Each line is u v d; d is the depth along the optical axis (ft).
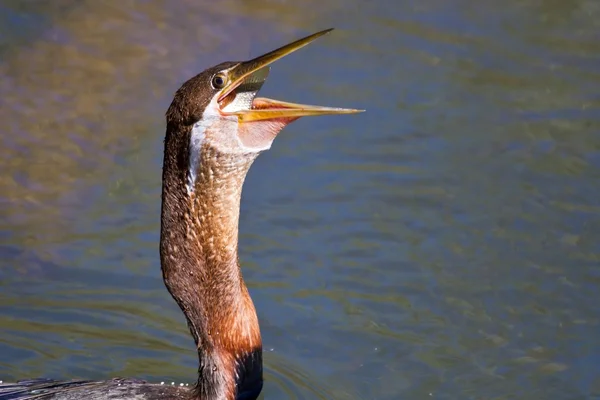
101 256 44.21
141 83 55.77
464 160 49.29
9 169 49.39
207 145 32.48
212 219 33.32
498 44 57.62
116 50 57.93
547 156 49.24
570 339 39.19
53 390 33.47
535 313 40.55
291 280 42.70
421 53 56.85
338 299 41.65
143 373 38.27
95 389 33.40
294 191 47.57
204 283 33.81
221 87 32.42
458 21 59.67
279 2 61.72
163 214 33.60
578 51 56.85
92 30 59.31
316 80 54.49
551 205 46.21
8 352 38.88
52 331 40.27
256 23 59.93
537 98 53.31
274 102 33.42
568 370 37.73
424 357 38.70
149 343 40.01
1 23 59.36
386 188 47.70
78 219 46.37
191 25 59.77
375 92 53.78
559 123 51.47
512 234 44.73
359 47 57.36
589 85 54.19
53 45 58.08
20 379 37.14
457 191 47.37
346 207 46.62
